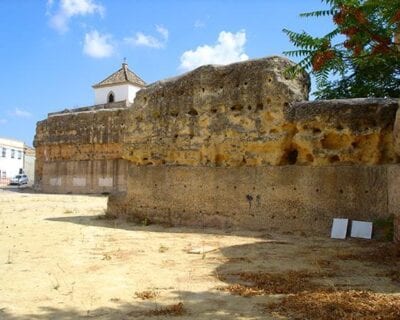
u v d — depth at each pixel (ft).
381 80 50.19
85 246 34.47
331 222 38.78
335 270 25.52
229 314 17.93
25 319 17.35
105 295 20.67
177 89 49.88
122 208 53.72
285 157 42.60
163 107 50.78
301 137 40.91
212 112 47.03
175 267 26.89
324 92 54.85
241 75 45.27
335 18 19.33
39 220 52.60
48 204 78.89
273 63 43.45
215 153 46.34
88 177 118.11
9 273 24.95
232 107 45.65
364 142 38.58
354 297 19.67
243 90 44.86
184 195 47.75
